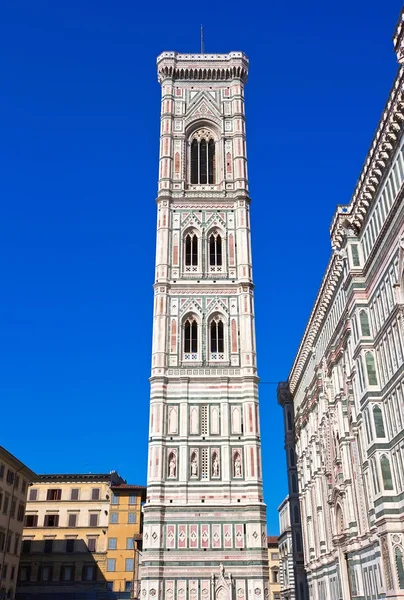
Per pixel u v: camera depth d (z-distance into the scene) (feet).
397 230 154.30
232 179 290.56
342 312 206.49
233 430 239.71
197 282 266.57
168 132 301.22
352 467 195.83
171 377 248.11
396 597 145.48
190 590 213.87
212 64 318.04
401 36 143.54
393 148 156.76
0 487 292.20
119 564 347.15
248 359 251.19
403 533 151.23
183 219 281.33
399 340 155.43
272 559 472.44
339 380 214.48
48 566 347.56
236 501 227.20
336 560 216.13
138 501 361.92
